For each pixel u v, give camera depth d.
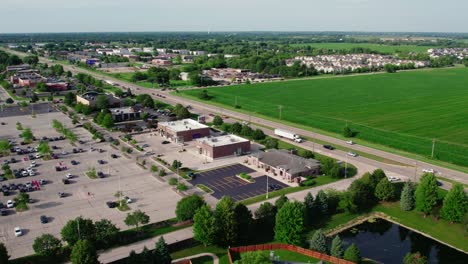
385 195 121.31
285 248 98.25
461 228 107.56
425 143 180.25
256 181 140.12
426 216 114.50
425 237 106.25
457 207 107.25
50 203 123.44
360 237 106.38
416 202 115.19
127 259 89.88
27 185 133.50
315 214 113.88
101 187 135.25
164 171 148.00
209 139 174.50
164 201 124.69
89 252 84.69
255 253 83.12
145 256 87.12
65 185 137.00
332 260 92.25
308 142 185.75
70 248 95.56
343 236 106.75
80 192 131.38
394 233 108.50
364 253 98.75
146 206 121.25
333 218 114.88
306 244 101.25
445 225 109.62
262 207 108.69
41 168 153.50
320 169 146.75
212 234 96.81
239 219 102.56
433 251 100.12
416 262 86.75
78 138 193.50
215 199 125.75
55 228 108.69
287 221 98.56
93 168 146.88
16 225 110.38
